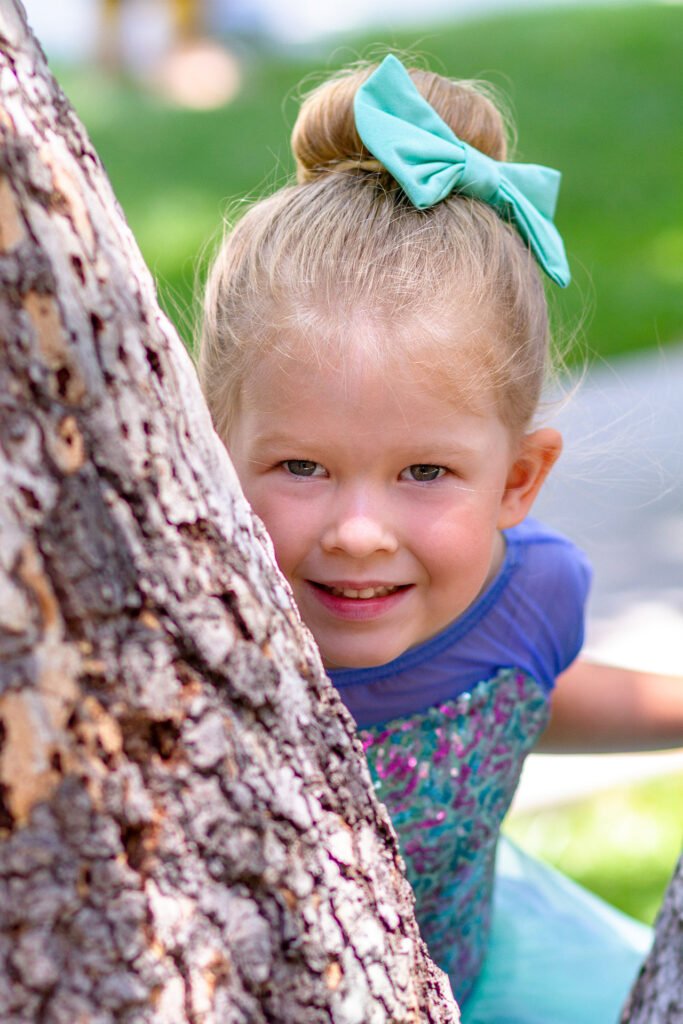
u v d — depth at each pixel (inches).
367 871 43.7
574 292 242.5
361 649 66.3
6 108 33.8
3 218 32.7
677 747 92.6
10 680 32.7
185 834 36.6
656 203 292.5
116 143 354.6
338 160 72.7
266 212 69.6
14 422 32.8
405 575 65.1
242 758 38.7
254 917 39.1
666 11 462.3
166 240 266.4
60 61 507.8
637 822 129.8
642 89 369.4
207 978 37.1
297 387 62.6
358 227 65.8
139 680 35.5
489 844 84.7
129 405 35.8
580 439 93.2
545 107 354.9
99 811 34.3
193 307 80.8
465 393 64.0
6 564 32.5
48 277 33.4
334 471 63.7
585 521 179.8
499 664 78.5
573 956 91.7
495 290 67.2
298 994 40.3
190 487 38.0
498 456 68.2
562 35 424.2
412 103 68.4
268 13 519.5
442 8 575.8
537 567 80.2
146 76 473.7
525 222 72.2
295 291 64.1
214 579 38.4
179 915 36.3
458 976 86.2
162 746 36.5
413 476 64.6
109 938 34.5
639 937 95.3
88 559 34.3
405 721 76.2
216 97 422.0
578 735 91.6
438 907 82.5
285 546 64.1
